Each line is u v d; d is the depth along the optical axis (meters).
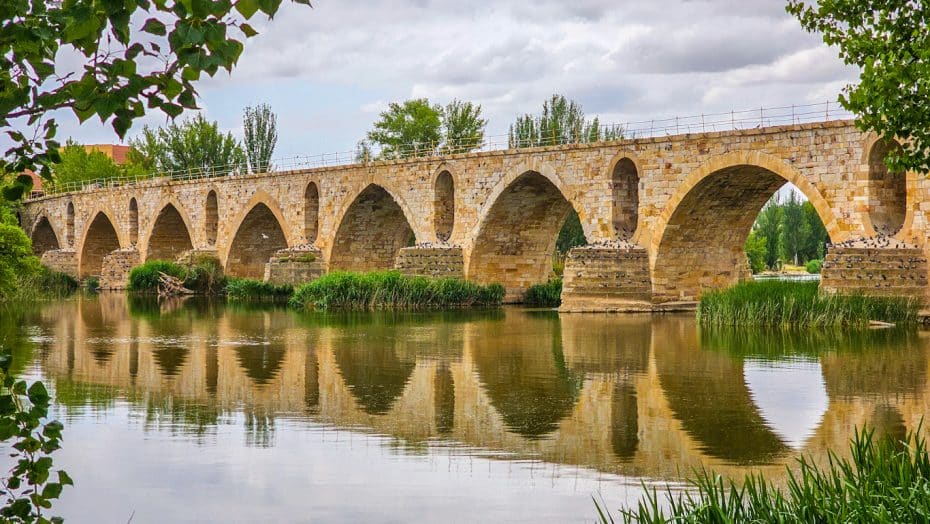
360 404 25.66
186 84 7.63
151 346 38.81
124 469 18.81
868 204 45.59
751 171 51.38
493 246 65.31
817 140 47.47
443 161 66.62
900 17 14.55
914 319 43.41
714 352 35.53
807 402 25.17
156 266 82.25
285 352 36.69
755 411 24.09
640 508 13.10
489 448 20.50
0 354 8.80
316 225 78.06
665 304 54.88
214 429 22.44
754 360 33.12
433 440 21.33
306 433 22.03
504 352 36.41
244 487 17.61
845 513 11.26
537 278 67.12
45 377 30.20
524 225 65.50
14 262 55.16
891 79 14.11
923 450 13.23
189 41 7.05
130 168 120.44
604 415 23.91
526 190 63.09
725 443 20.73
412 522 15.61
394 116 106.56
